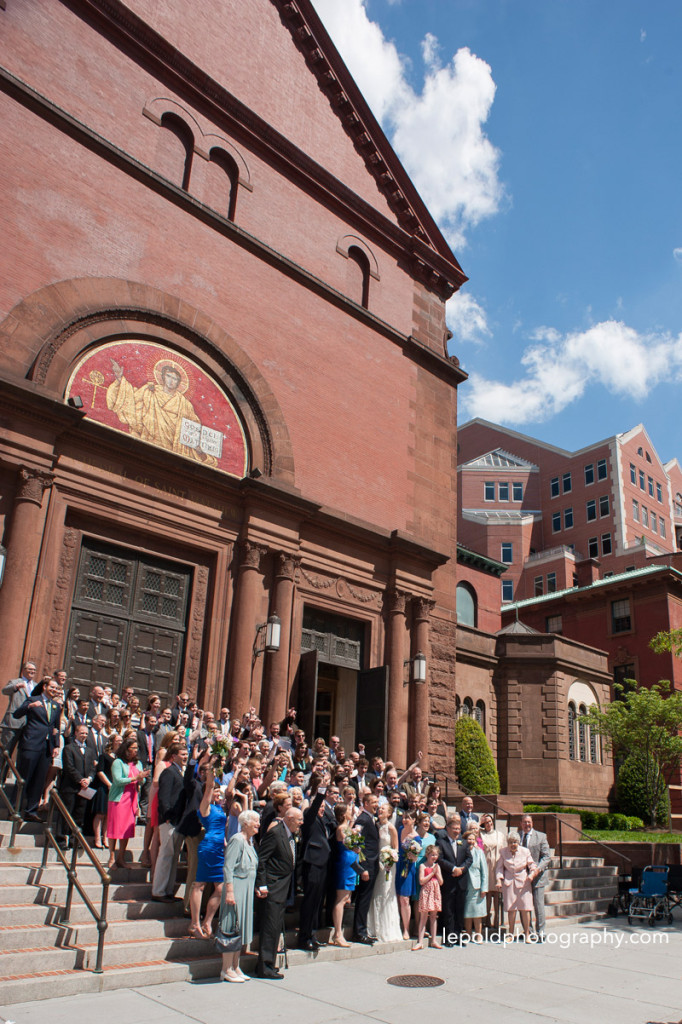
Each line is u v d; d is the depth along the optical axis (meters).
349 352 21.42
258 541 17.31
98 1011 6.80
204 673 16.27
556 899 15.86
